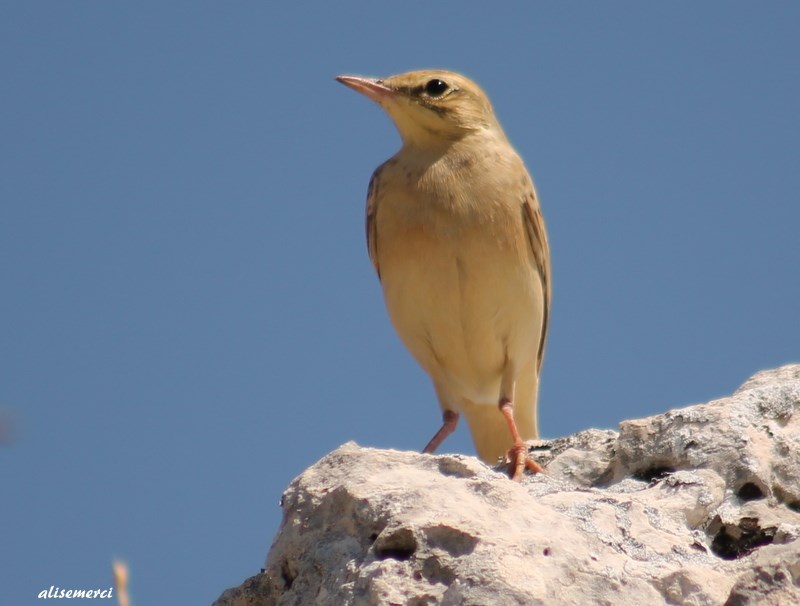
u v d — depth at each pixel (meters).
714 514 10.33
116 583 7.09
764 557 9.05
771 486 10.62
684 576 8.86
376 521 9.32
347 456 10.25
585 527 9.41
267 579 9.95
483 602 8.19
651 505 10.05
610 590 8.62
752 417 11.20
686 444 10.95
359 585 8.79
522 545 8.66
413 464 10.07
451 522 8.90
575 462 11.73
